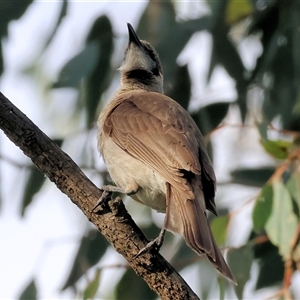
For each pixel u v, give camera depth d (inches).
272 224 364.5
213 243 312.8
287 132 385.4
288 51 442.0
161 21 458.9
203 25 443.2
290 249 357.7
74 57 431.5
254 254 412.8
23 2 446.9
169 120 366.0
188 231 317.1
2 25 445.1
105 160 386.6
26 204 436.1
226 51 455.2
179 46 438.6
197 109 456.1
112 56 456.4
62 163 323.3
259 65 455.5
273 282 421.4
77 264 431.5
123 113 381.1
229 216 384.8
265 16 458.3
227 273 300.8
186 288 317.7
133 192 363.9
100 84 453.4
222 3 445.7
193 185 339.3
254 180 431.8
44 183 439.5
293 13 443.8
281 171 372.5
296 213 370.9
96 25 458.9
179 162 341.7
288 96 443.8
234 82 457.1
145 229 453.4
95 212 321.1
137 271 319.6
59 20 438.9
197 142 362.0
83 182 323.6
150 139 358.6
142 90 443.8
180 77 457.4
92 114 451.2
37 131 323.3
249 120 460.4
